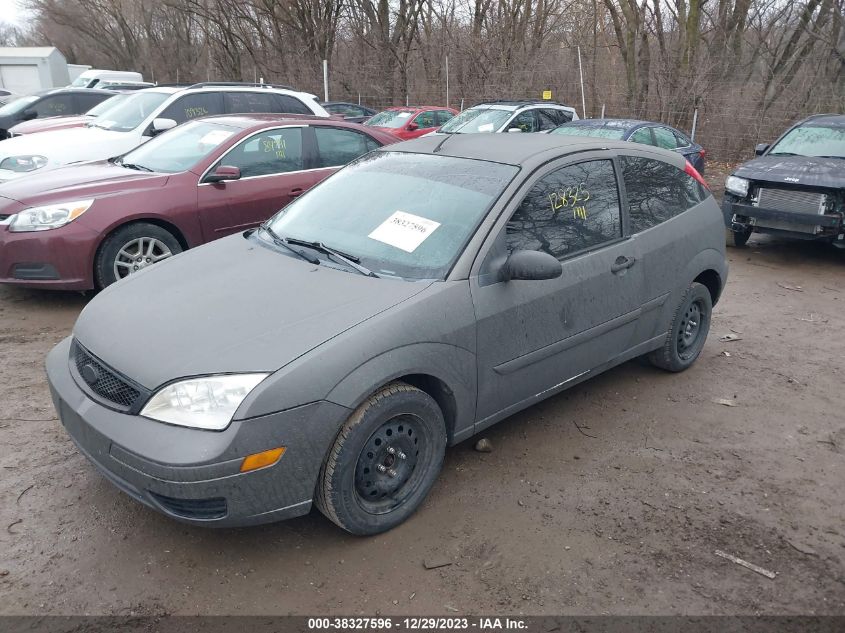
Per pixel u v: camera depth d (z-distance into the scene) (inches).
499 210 136.9
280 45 1037.2
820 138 349.7
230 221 253.6
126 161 268.8
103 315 128.1
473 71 858.8
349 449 112.9
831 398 184.1
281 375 105.7
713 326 239.1
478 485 139.5
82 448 115.5
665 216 176.1
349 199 156.8
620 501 135.4
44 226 219.6
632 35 747.4
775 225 318.0
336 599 108.8
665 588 112.5
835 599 111.3
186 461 100.9
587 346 156.1
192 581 111.9
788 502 136.9
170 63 1608.0
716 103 661.9
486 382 134.4
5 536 120.4
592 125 440.8
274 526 125.9
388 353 115.3
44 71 1504.7
